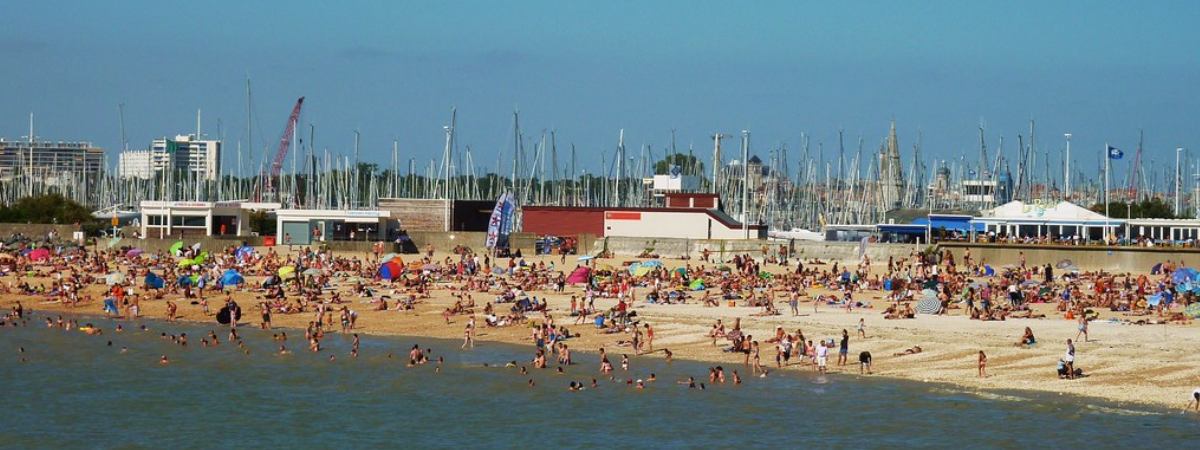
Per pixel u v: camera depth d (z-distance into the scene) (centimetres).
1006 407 10800
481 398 11812
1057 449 9556
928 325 14488
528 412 11219
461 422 10950
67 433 10819
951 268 19512
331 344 14750
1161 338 13338
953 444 9788
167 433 10775
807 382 11988
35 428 10975
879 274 19962
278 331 15862
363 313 16888
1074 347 12469
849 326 14538
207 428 10919
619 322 15075
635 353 13600
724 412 11000
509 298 17550
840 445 9875
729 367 12812
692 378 12262
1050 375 11850
